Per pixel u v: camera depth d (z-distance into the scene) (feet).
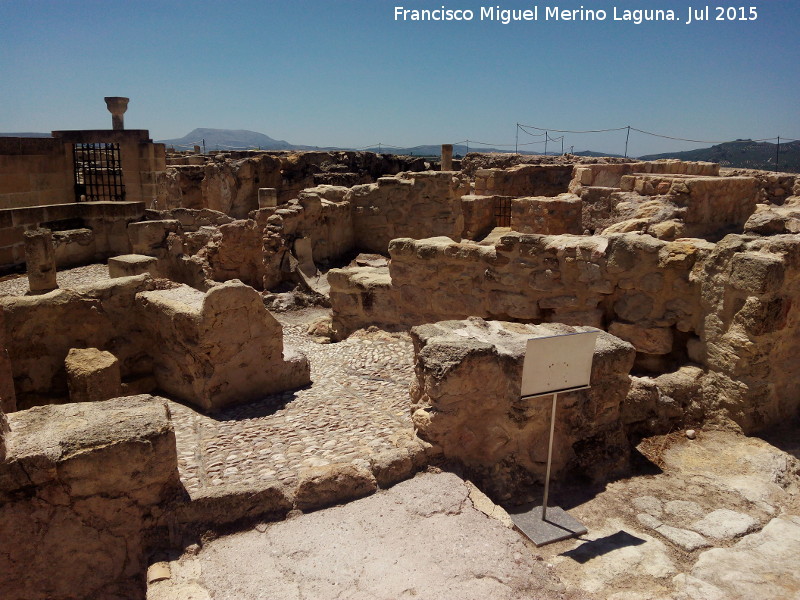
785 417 19.30
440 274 27.55
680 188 43.50
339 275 30.89
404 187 49.78
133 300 23.13
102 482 12.11
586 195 54.65
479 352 15.31
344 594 11.01
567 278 23.85
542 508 14.85
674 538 13.74
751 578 12.31
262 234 45.39
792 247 17.95
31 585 11.81
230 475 14.90
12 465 11.34
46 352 21.48
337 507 13.67
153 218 41.65
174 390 22.25
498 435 15.80
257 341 21.38
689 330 20.70
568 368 13.82
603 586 12.20
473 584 11.28
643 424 18.76
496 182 71.72
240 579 11.46
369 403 20.62
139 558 12.54
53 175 51.96
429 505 13.61
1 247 34.19
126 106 62.75
